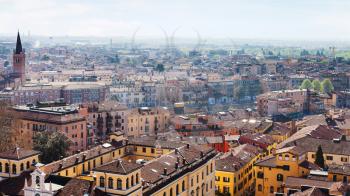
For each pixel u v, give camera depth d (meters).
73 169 162.62
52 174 144.88
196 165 169.75
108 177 131.50
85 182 132.50
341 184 155.25
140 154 191.00
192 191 167.12
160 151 186.62
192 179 166.75
